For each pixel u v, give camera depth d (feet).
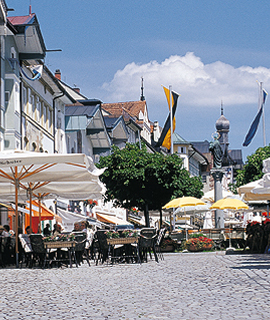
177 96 145.79
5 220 107.04
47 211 106.32
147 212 127.85
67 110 162.71
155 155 127.13
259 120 171.83
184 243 103.04
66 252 67.31
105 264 67.26
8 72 108.58
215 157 136.56
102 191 74.38
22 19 113.50
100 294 36.42
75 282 44.24
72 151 165.37
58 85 142.20
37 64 122.01
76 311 29.55
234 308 28.99
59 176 66.13
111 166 126.93
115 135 202.80
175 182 124.67
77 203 167.12
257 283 39.24
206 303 31.07
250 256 77.36
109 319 26.94
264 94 171.53
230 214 180.04
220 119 432.25
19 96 114.62
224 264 60.08
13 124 108.47
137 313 28.48
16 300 33.86
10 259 67.62
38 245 60.39
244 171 225.97
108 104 274.98
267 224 88.22
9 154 58.39
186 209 125.39
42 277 48.80
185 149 335.26
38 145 131.13
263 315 26.68
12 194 76.33
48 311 29.58
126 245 69.31
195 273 49.73
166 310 29.12
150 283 42.52
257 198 83.82
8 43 110.22
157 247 76.13
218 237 107.86
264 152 220.43
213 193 140.87
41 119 136.87
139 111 287.28
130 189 126.41
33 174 66.13
